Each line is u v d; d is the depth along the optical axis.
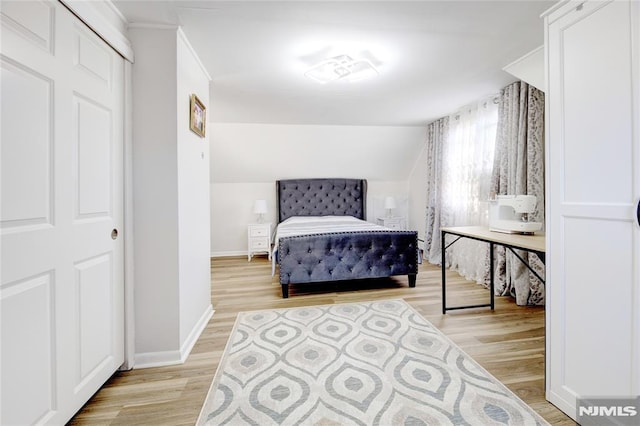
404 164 5.31
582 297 1.29
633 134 1.10
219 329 2.26
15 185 1.06
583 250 1.28
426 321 2.37
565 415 1.34
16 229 1.06
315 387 1.54
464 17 1.76
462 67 2.48
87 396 1.41
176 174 1.82
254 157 4.80
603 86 1.19
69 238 1.30
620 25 1.12
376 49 2.15
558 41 1.36
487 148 3.30
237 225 5.19
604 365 1.21
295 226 4.10
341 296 2.99
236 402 1.43
